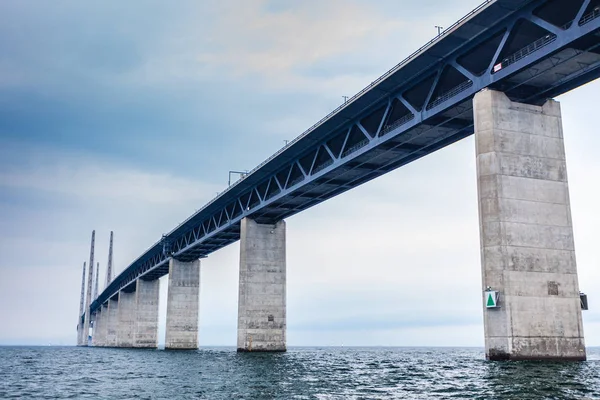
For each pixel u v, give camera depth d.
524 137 36.06
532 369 29.86
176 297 97.56
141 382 34.94
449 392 24.12
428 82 42.50
